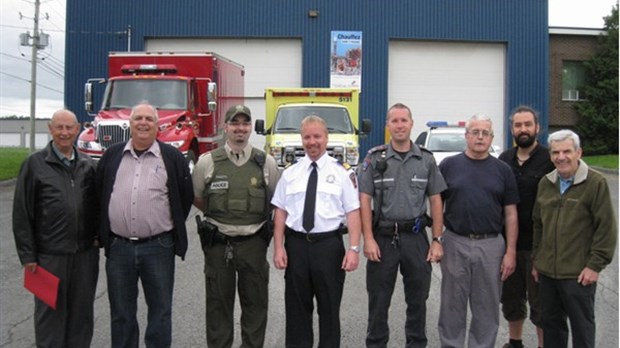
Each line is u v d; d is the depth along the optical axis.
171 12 24.80
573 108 27.97
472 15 25.53
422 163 4.92
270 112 14.73
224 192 4.85
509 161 5.22
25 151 30.75
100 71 24.67
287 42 25.23
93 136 13.34
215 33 24.84
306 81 25.00
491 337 4.95
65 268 4.62
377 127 25.19
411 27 25.27
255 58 25.23
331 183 4.77
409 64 25.73
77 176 4.68
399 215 4.86
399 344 5.51
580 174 4.43
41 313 4.64
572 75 28.31
